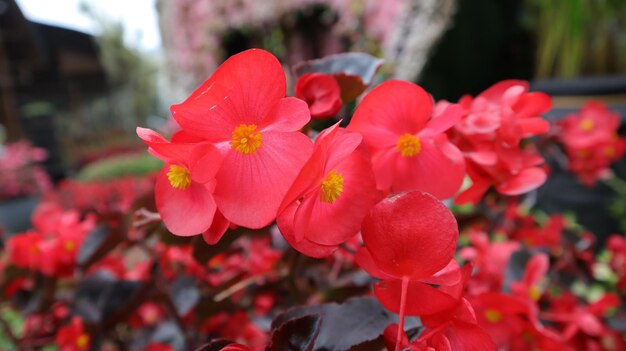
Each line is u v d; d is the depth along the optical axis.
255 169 0.09
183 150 0.09
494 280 0.23
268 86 0.10
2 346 0.34
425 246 0.10
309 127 0.15
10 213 1.37
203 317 0.21
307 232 0.10
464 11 1.01
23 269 0.26
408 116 0.12
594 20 0.82
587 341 0.22
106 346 0.27
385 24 1.11
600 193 0.59
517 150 0.14
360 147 0.11
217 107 0.10
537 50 0.98
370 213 0.10
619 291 0.32
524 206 0.40
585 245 0.29
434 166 0.12
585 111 0.34
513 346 0.18
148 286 0.21
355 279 0.21
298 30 1.38
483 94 0.15
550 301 0.24
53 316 0.28
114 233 0.21
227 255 0.24
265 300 0.25
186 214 0.10
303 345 0.11
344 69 0.16
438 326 0.10
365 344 0.11
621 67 0.87
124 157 2.54
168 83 1.75
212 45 1.56
